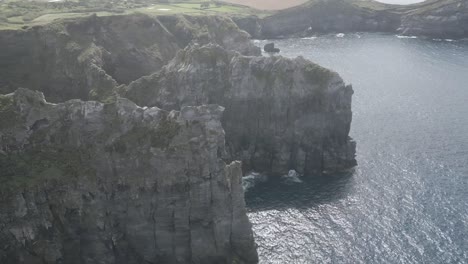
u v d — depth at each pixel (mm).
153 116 88562
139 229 85125
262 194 111125
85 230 83500
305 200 107562
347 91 121688
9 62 133875
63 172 83938
